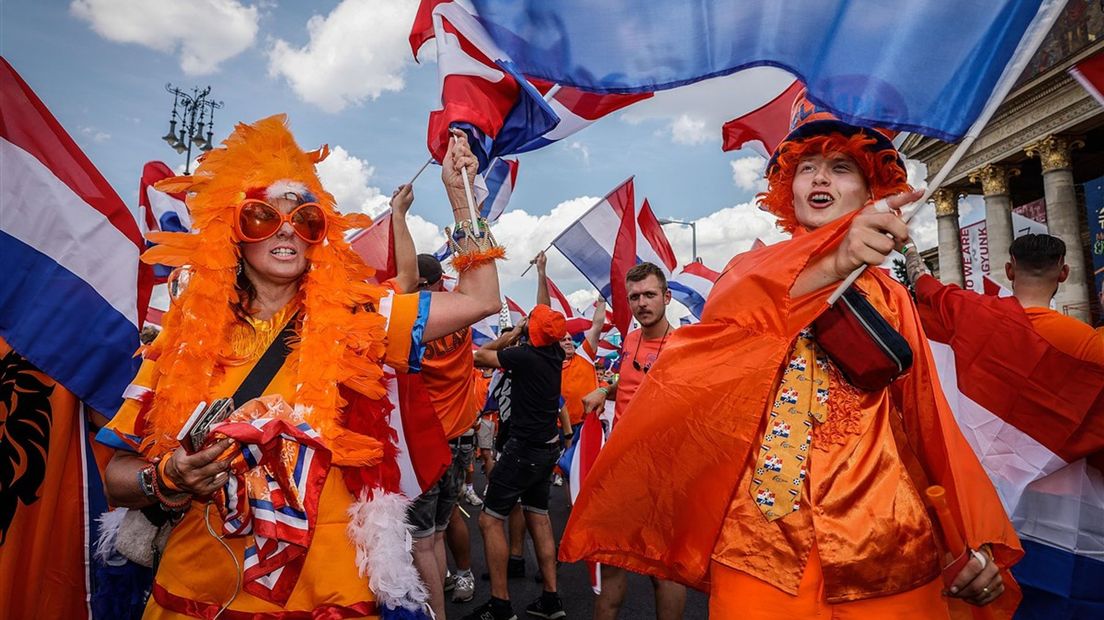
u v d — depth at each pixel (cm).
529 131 267
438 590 338
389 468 184
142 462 163
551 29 234
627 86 224
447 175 217
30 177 230
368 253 383
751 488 173
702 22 215
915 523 164
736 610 169
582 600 457
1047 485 283
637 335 388
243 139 190
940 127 176
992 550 170
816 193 190
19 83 232
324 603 162
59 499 232
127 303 246
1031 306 292
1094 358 265
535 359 415
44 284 230
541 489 425
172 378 163
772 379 174
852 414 171
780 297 168
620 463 201
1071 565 277
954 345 290
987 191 2280
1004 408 279
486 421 835
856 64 186
